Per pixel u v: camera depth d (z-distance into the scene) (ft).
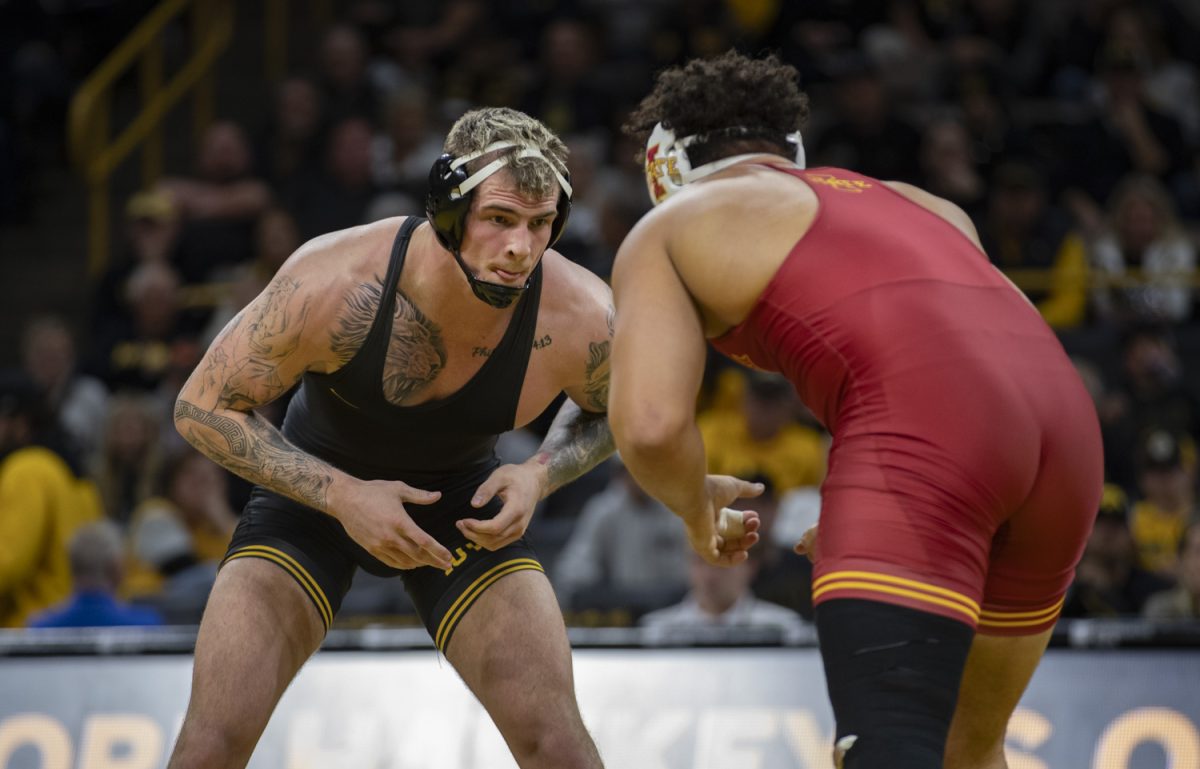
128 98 145.18
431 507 37.81
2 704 53.31
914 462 26.86
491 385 36.06
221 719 33.91
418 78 130.52
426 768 51.62
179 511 80.79
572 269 37.22
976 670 30.55
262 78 144.77
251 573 35.99
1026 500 27.89
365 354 35.17
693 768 51.16
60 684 53.67
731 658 52.95
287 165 121.80
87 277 133.49
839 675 26.45
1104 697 50.42
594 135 121.29
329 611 37.04
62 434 86.02
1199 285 106.32
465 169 32.91
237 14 148.36
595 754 34.71
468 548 37.09
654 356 28.02
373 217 110.01
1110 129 121.70
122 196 139.33
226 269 117.39
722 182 30.07
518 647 35.45
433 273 34.53
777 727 51.49
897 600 26.35
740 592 64.69
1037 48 139.13
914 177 113.80
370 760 51.90
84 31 146.30
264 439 34.88
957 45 131.03
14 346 130.62
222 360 34.78
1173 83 135.95
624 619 66.03
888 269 28.30
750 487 32.91
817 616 27.22
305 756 52.21
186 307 109.40
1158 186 116.98
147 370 104.78
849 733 25.91
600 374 36.86
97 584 67.05
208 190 120.78
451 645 36.55
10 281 134.00
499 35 135.44
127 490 88.43
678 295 28.81
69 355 100.12
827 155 113.70
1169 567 77.77
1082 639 51.37
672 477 28.43
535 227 33.35
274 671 35.01
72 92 140.87
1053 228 107.96
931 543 26.55
